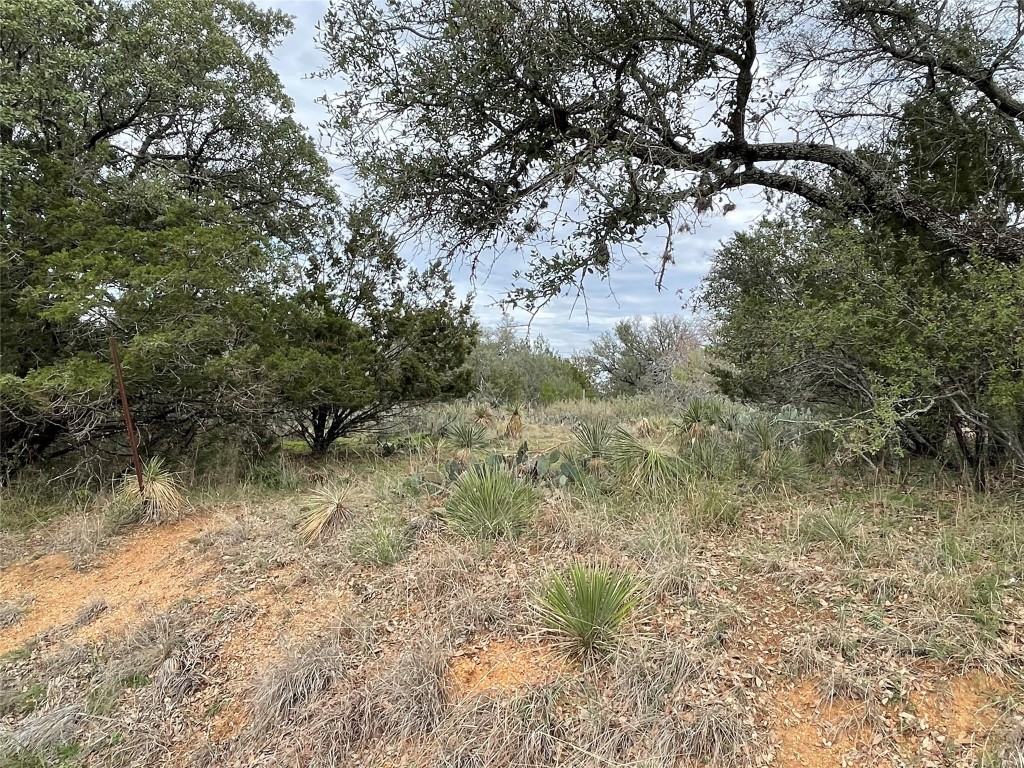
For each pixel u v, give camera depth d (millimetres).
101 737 3051
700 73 4344
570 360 23031
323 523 5105
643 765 2381
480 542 4449
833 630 3023
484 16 3678
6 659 3760
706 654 2928
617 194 3699
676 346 20547
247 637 3721
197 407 7359
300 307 8500
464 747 2592
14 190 6480
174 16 8750
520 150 4477
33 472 7152
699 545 4250
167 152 10734
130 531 5699
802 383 6234
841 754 2395
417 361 9094
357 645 3424
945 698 2545
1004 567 3420
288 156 10992
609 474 6094
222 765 2826
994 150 5062
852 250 4637
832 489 5371
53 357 6656
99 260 5875
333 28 3990
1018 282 3674
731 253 7113
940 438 5645
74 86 7820
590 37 4023
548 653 3121
